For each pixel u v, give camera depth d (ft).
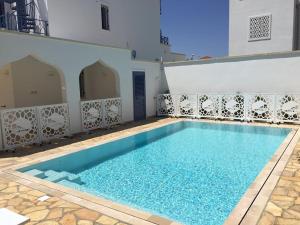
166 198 17.03
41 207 13.62
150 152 27.96
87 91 47.73
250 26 50.29
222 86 41.32
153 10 61.62
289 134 29.35
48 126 28.37
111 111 36.70
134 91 41.50
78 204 13.88
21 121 25.59
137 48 57.16
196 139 32.60
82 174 21.97
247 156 25.43
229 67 40.34
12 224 11.97
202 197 17.04
